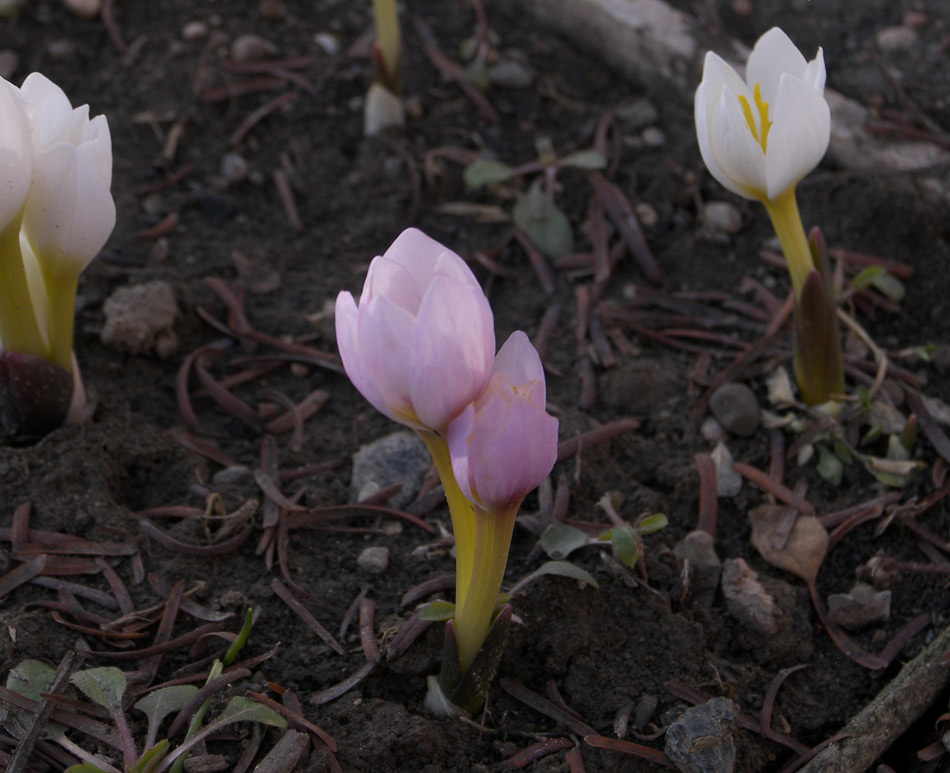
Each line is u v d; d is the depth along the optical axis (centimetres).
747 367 56
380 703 49
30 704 48
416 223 62
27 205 50
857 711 50
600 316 59
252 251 60
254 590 51
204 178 62
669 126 65
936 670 50
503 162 63
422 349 44
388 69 63
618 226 61
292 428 56
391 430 56
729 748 48
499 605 49
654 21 65
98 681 48
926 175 60
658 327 58
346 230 61
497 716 49
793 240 53
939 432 55
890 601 52
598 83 68
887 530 53
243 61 67
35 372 52
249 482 54
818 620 52
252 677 49
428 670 50
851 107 63
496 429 44
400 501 54
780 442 55
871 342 57
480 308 44
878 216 60
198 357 57
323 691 49
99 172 50
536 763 48
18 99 48
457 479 45
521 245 61
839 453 54
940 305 59
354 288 60
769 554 53
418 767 48
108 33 68
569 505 53
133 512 52
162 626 50
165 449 54
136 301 56
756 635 51
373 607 51
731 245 60
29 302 51
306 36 69
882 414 55
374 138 63
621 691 50
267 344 58
